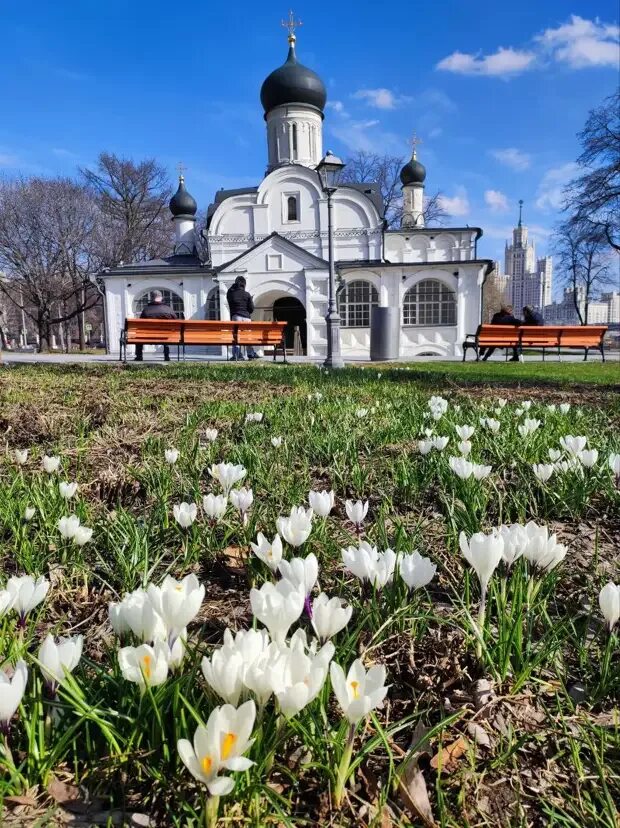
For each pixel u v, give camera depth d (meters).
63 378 8.40
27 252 39.12
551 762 1.17
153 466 3.25
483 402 6.09
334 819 1.01
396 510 2.73
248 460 3.27
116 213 45.78
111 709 1.09
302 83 34.66
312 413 5.03
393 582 1.68
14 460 3.46
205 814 0.90
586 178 32.56
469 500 2.54
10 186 38.44
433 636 1.63
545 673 1.46
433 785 1.10
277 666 0.93
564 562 2.17
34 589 1.36
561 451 3.15
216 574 2.07
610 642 1.37
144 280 32.66
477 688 1.39
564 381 9.21
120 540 2.14
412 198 41.75
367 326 31.94
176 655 1.12
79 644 1.08
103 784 1.04
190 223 40.59
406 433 4.21
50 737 1.09
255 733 0.97
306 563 1.37
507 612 1.60
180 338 15.58
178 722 1.04
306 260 30.97
